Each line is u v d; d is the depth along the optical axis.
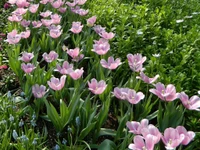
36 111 1.57
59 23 2.15
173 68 1.79
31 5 2.14
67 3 2.16
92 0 2.53
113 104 1.69
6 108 1.51
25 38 2.02
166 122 1.41
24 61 1.75
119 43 1.99
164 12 2.29
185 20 2.29
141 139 1.12
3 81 1.85
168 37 2.05
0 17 2.42
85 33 2.03
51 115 1.46
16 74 1.78
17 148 1.34
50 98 1.70
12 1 2.21
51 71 1.66
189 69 1.80
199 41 2.02
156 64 1.79
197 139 1.41
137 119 1.54
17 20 2.02
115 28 2.13
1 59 1.99
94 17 2.01
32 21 2.19
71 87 1.67
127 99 1.36
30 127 1.51
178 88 1.63
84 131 1.39
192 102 1.32
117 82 1.82
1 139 1.40
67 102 1.64
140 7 2.37
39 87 1.50
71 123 1.49
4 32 2.26
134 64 1.54
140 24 2.21
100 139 1.53
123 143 1.32
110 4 2.47
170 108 1.42
